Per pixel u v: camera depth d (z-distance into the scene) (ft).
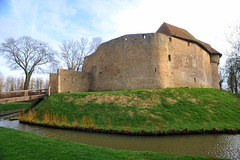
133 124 38.40
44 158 17.51
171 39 75.15
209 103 52.16
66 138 31.76
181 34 82.64
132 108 44.80
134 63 69.56
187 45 80.89
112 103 48.55
